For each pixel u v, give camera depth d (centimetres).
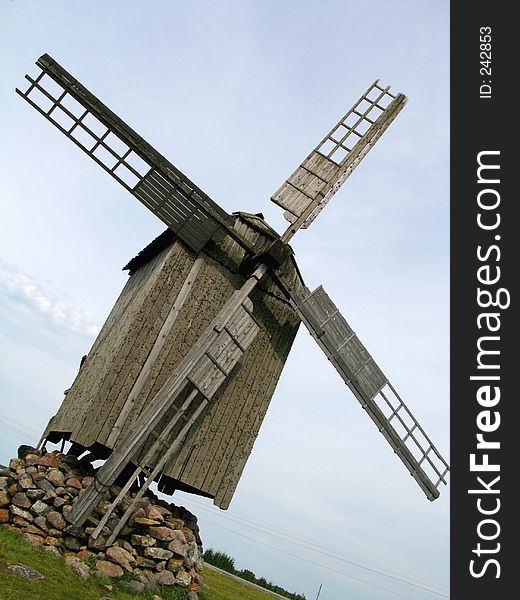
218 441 1293
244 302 1279
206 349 1220
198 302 1303
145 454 1209
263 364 1371
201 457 1270
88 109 1287
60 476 1143
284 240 1329
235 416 1320
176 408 1191
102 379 1200
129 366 1219
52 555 1012
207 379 1224
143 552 1127
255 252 1336
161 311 1267
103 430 1177
